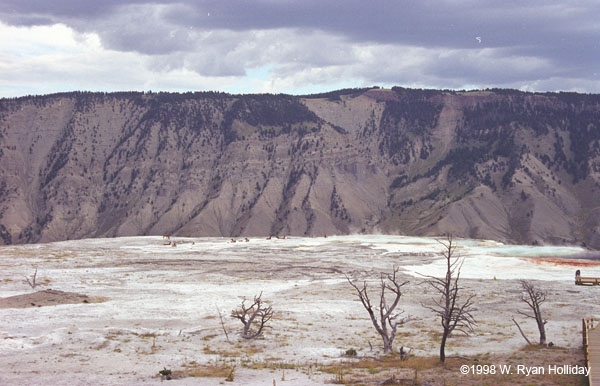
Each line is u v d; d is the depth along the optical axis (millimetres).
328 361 52719
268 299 93062
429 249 187000
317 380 43344
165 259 159875
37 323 68562
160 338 62281
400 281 116438
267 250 187000
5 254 169500
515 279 118500
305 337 64500
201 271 134250
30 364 48656
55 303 84188
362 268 138875
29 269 133750
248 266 144375
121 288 105000
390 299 93500
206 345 59500
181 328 67875
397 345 60969
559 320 76625
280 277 124625
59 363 49188
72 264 145875
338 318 76812
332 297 95812
